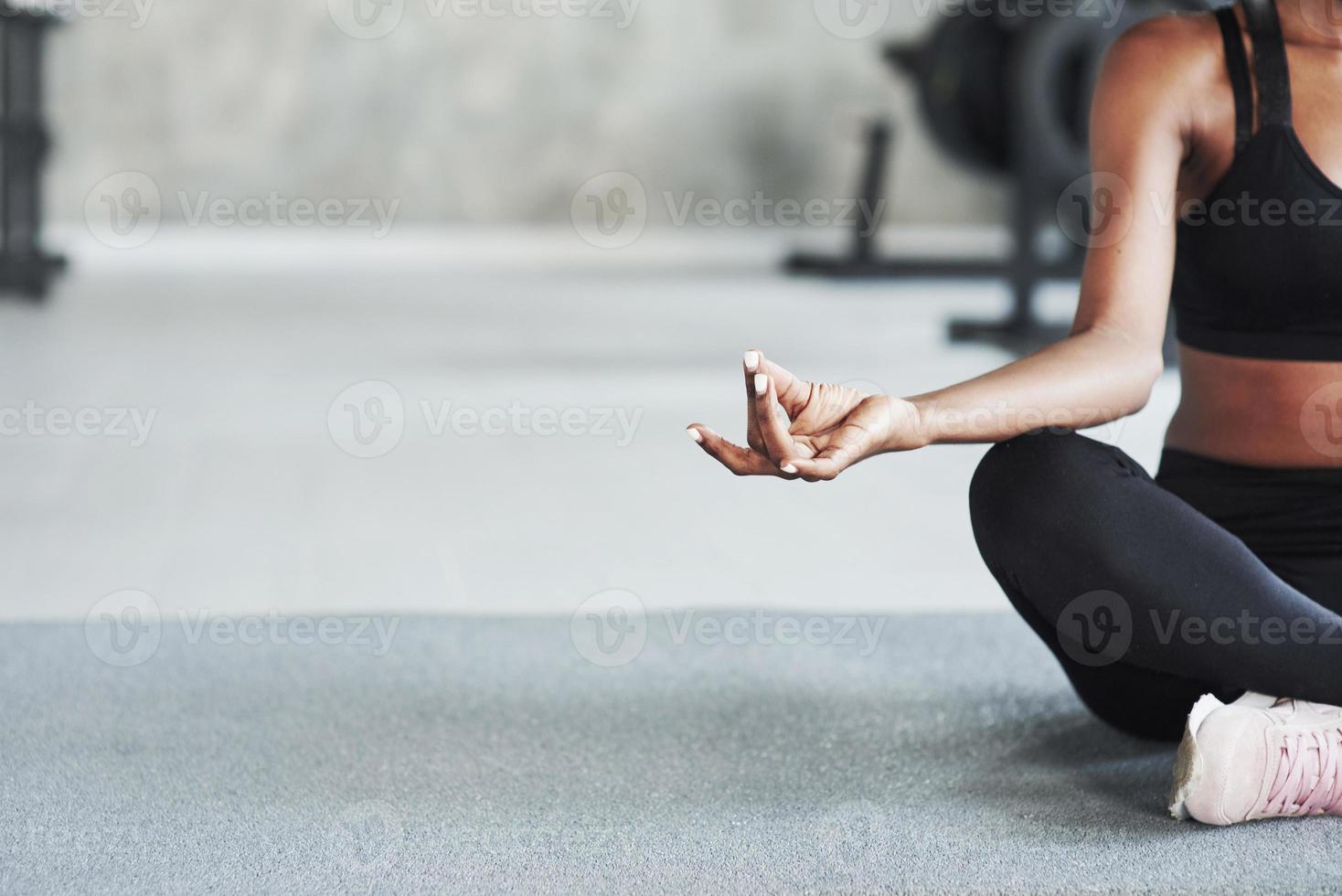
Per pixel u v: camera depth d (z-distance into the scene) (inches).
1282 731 54.6
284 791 60.7
